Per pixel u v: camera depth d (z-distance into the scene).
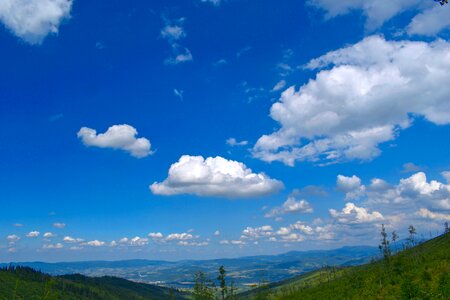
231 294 173.00
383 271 161.62
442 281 100.00
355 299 133.88
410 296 104.06
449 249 163.00
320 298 160.38
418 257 173.62
